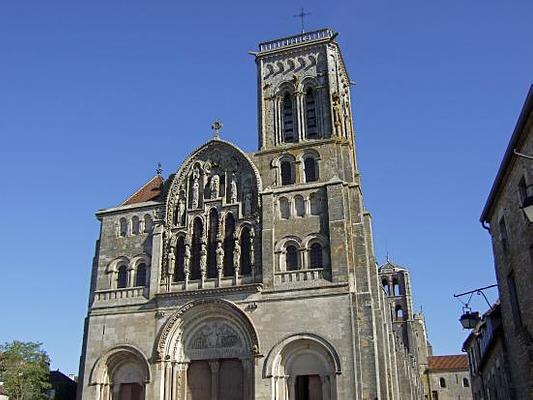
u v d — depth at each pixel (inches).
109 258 2583.7
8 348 3088.1
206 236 2469.2
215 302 2293.3
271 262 2300.7
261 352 2174.0
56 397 3107.8
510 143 1412.4
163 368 2278.5
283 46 2876.5
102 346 2399.1
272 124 2726.4
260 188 2461.9
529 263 1413.6
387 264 4783.5
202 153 2637.8
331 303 2165.4
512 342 1686.8
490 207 1772.9
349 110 3085.6
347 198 2381.9
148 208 2623.0
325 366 2139.5
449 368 5187.0
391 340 2588.6
